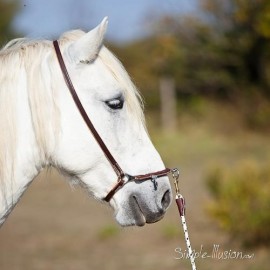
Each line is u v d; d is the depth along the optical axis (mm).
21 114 4922
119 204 5082
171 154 25984
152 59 35062
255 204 11562
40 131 4895
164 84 33812
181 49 33812
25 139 4918
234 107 33125
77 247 13094
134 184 5078
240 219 11469
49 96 4926
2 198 4898
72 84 4965
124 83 5094
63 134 4941
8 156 4883
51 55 5020
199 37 33500
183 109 34062
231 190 11766
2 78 4945
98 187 5109
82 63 4996
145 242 13039
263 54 32094
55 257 12336
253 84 33000
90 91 4996
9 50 5090
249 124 31828
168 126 32875
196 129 31484
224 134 31344
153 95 34312
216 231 12969
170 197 5172
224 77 33219
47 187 21578
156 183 5094
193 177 21000
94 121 4988
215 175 13266
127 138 5082
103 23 4906
